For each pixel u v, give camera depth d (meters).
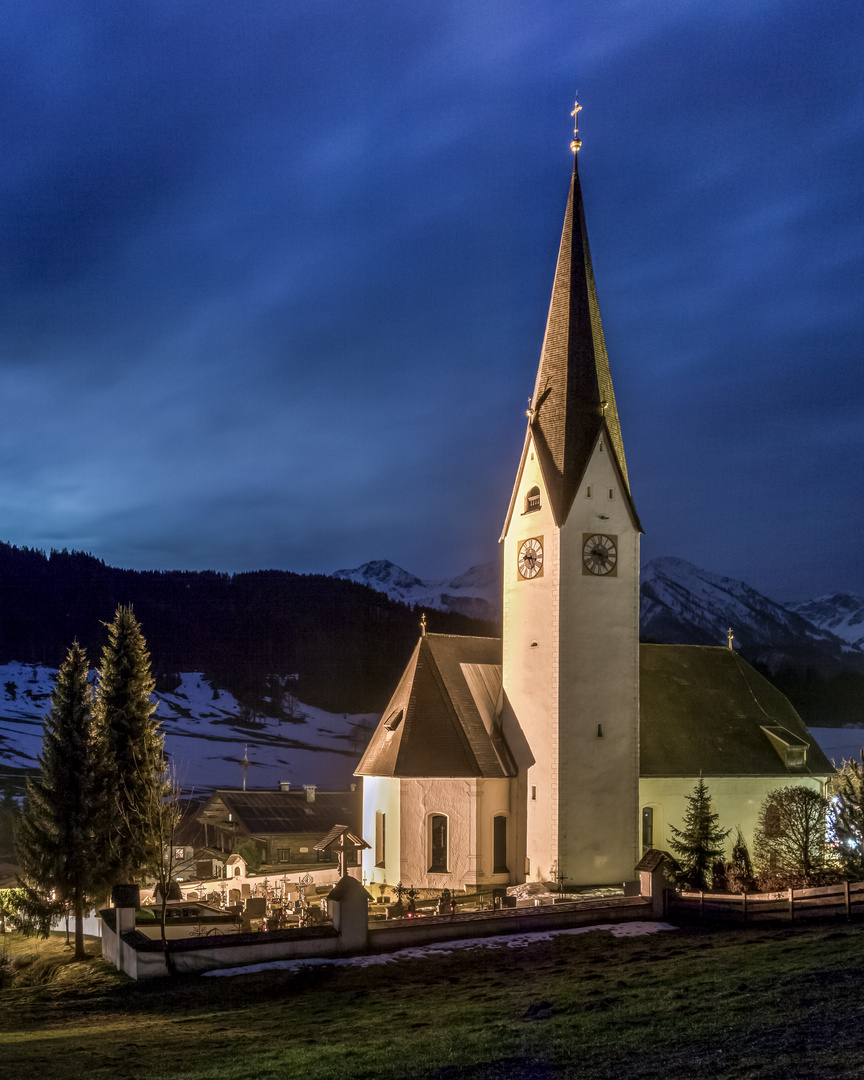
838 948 30.62
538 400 65.25
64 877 49.88
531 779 61.50
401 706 64.94
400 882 60.59
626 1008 26.27
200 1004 33.91
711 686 71.75
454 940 40.62
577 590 61.59
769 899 39.28
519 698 63.50
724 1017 23.47
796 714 73.88
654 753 64.94
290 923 49.22
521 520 64.81
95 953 47.50
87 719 52.31
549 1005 27.98
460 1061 22.66
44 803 50.88
